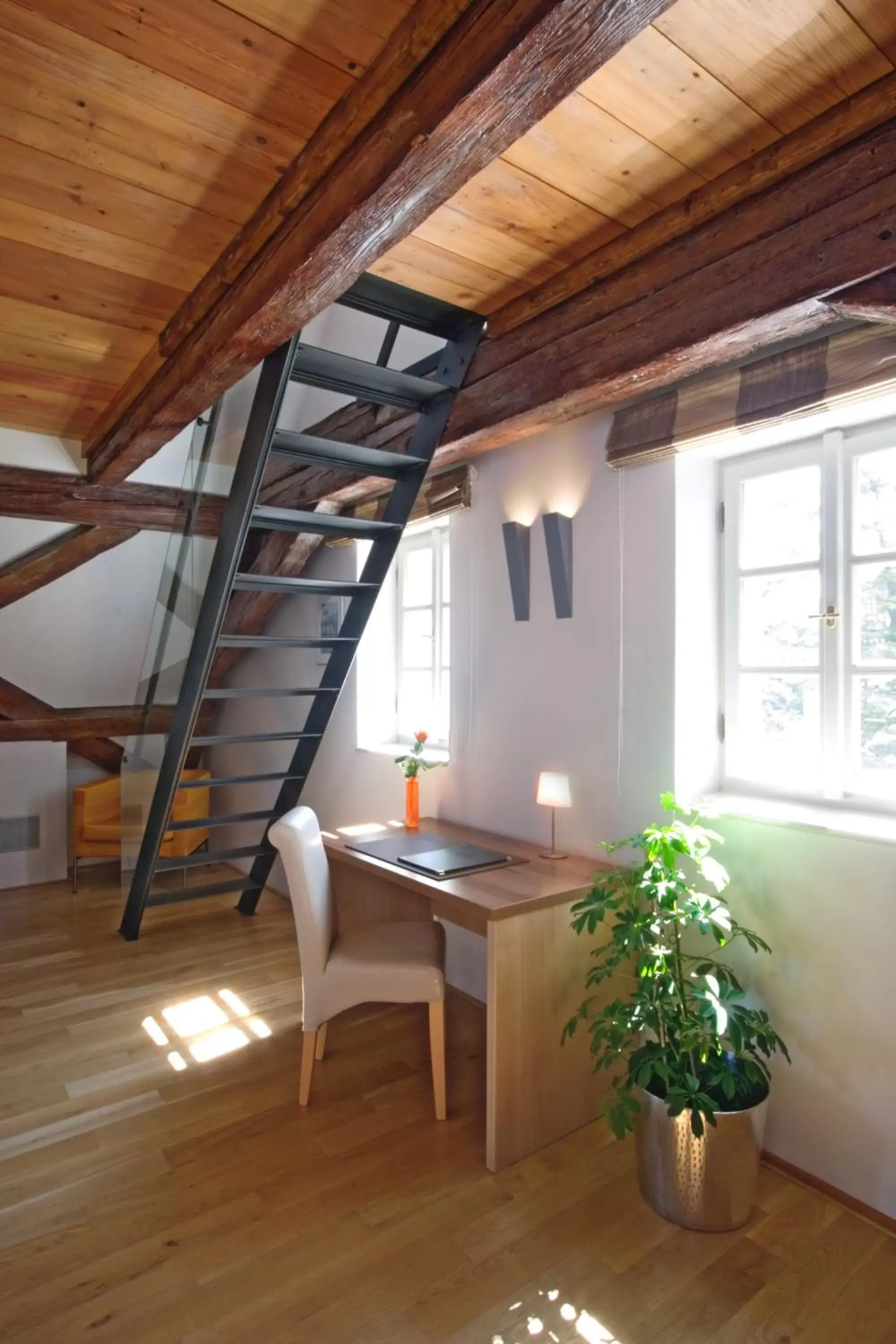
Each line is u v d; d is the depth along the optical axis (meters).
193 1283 1.79
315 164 1.73
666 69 1.44
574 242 2.08
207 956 3.83
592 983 2.17
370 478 3.41
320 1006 2.50
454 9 1.29
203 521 3.32
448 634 3.53
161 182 1.95
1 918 4.41
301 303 2.00
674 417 2.37
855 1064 2.05
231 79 1.60
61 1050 2.88
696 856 2.10
